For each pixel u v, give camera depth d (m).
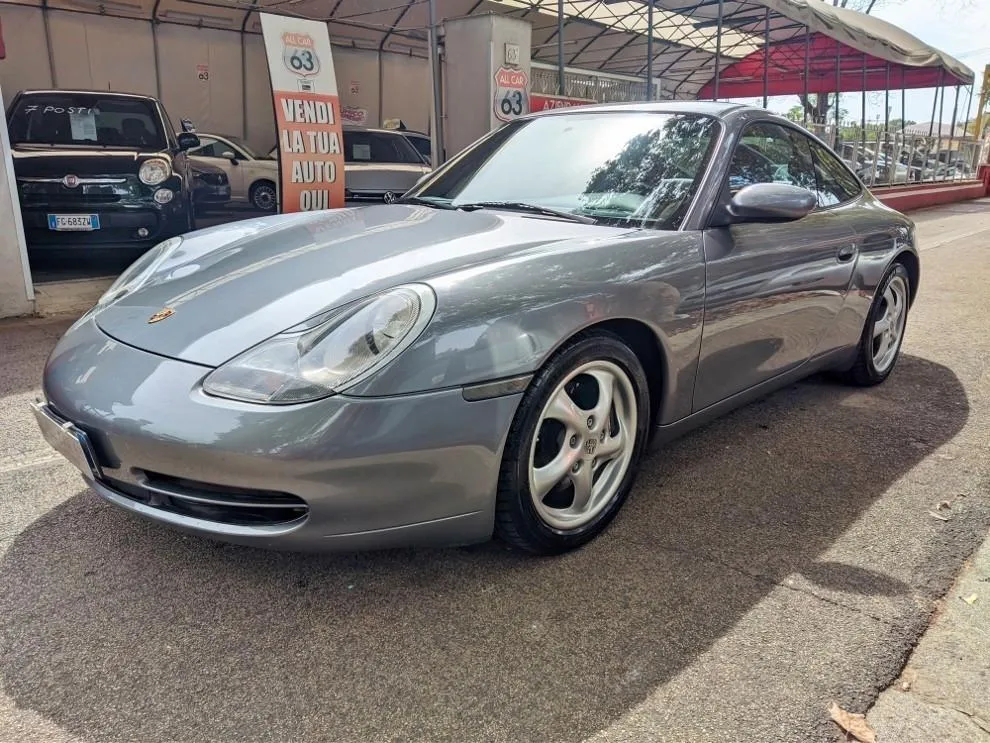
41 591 2.08
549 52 16.89
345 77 14.06
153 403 1.86
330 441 1.76
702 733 1.61
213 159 11.25
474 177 3.14
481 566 2.21
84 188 6.04
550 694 1.72
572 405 2.17
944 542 2.40
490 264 2.07
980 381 4.11
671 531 2.44
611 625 1.96
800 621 1.99
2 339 4.69
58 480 2.75
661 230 2.50
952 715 1.68
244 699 1.69
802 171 3.32
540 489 2.14
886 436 3.28
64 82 10.98
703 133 2.85
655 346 2.44
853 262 3.38
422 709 1.67
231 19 12.23
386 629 1.93
